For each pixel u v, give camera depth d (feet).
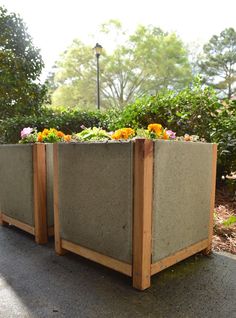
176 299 3.91
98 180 4.57
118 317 3.51
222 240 5.92
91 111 20.07
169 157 4.35
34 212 6.14
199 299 3.90
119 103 62.39
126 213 4.20
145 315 3.55
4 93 19.58
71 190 5.10
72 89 64.28
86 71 63.93
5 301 3.87
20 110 19.86
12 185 6.81
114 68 62.13
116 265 4.44
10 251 5.69
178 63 64.08
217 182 9.68
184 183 4.70
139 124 10.82
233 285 4.27
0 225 7.54
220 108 9.71
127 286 4.27
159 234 4.28
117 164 4.25
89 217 4.80
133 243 4.15
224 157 8.61
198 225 5.10
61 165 5.27
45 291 4.13
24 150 6.23
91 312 3.62
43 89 21.52
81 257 5.39
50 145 6.12
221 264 5.00
